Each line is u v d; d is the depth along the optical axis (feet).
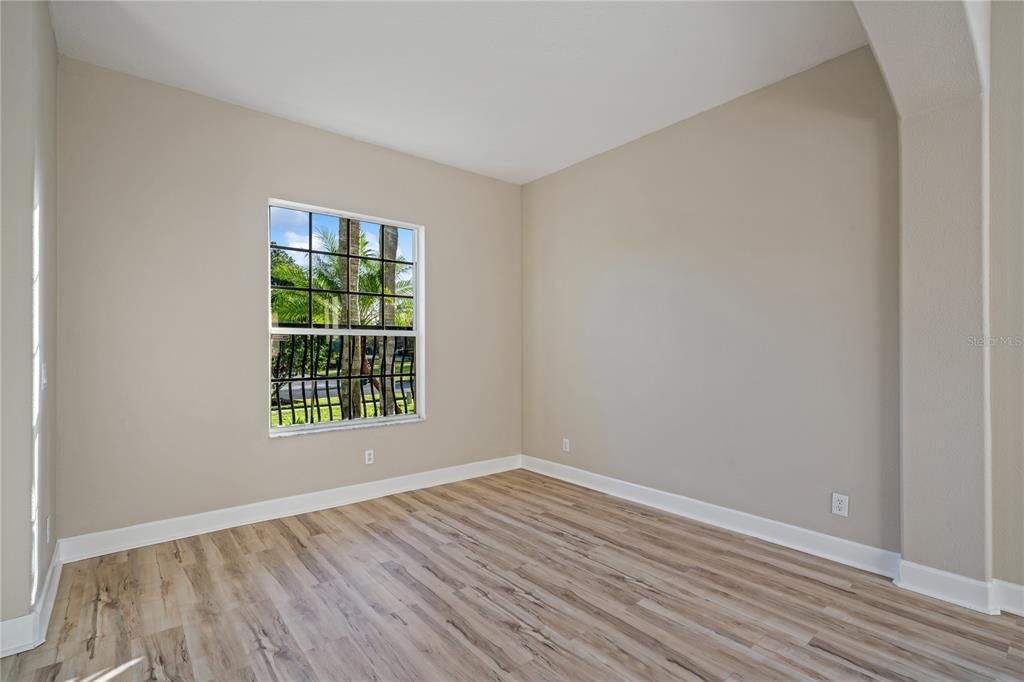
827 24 8.49
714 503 11.49
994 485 7.73
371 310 13.98
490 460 16.19
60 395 9.32
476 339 15.90
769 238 10.56
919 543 8.21
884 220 8.98
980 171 7.62
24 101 6.82
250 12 8.20
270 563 9.36
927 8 6.82
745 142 10.97
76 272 9.53
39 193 7.39
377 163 13.69
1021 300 7.55
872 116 9.11
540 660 6.48
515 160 14.85
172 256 10.59
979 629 7.13
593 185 14.52
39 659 6.48
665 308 12.59
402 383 14.56
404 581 8.65
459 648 6.73
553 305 15.85
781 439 10.34
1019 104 7.55
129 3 7.97
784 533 10.23
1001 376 7.72
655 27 8.57
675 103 11.36
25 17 6.84
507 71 10.00
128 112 10.11
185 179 10.76
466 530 11.08
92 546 9.62
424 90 10.77
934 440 8.05
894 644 6.79
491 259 16.29
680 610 7.70
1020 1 7.54
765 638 6.95
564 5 8.01
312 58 9.57
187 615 7.54
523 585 8.50
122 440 9.98
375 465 13.58
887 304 8.94
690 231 12.03
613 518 11.89
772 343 10.50
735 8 8.07
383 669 6.30
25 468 6.74
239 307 11.43
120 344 9.98
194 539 10.52
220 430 11.14
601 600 8.00
